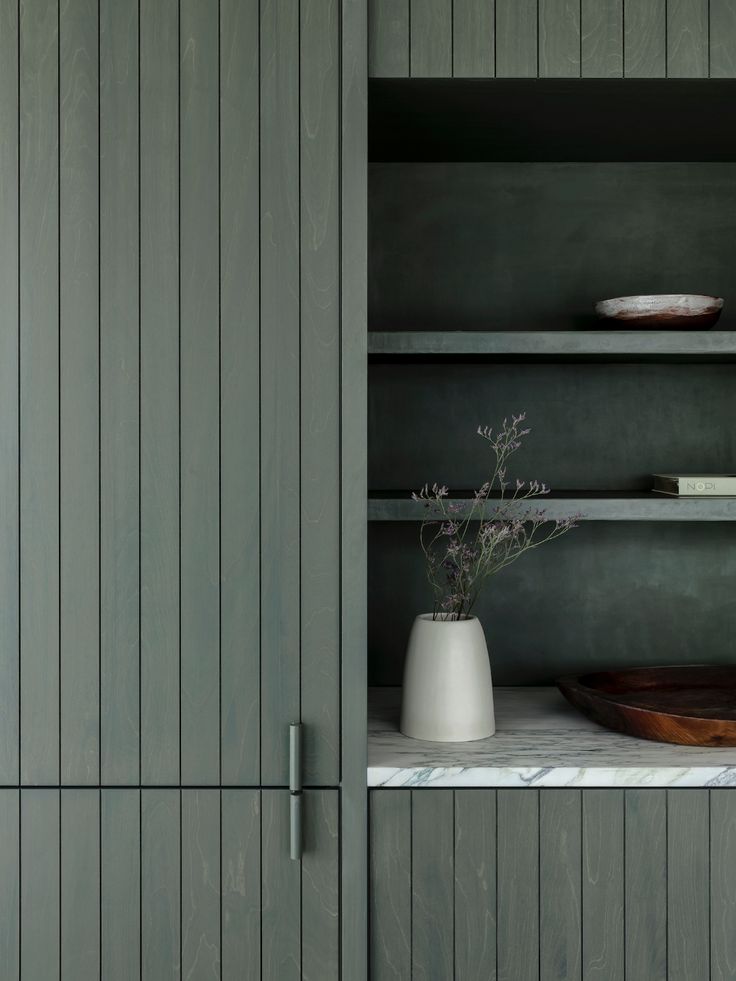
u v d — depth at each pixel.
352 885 1.40
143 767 1.41
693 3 1.42
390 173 1.88
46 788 1.41
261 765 1.41
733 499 1.57
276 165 1.38
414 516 1.54
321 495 1.40
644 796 1.39
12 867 1.41
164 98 1.38
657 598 1.90
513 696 1.82
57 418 1.39
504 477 1.90
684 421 1.89
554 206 1.88
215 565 1.41
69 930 1.41
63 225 1.38
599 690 1.72
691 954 1.39
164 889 1.41
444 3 1.41
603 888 1.39
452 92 1.47
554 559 1.90
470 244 1.88
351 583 1.40
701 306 1.62
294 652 1.41
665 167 1.88
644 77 1.42
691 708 1.63
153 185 1.38
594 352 1.54
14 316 1.39
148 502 1.40
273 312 1.39
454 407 1.90
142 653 1.41
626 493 1.79
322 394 1.39
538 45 1.42
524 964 1.40
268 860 1.41
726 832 1.38
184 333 1.39
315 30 1.38
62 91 1.38
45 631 1.40
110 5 1.38
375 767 1.40
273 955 1.41
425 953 1.40
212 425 1.40
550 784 1.39
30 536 1.40
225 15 1.38
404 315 1.88
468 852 1.40
